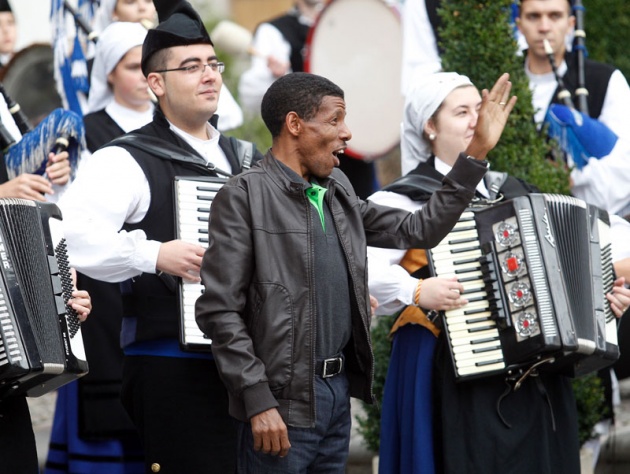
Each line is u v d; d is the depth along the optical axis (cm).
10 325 832
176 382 945
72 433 1168
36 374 841
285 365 840
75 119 1082
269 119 869
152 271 927
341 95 867
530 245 992
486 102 867
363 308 870
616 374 1211
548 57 1270
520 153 1162
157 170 968
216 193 892
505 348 991
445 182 879
